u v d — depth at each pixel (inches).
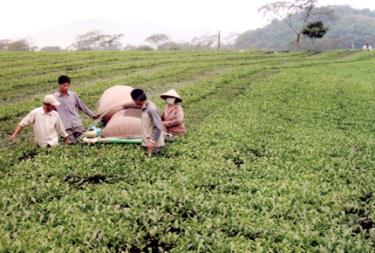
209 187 457.4
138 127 633.0
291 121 840.3
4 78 1386.6
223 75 1494.8
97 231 346.3
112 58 2065.7
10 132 741.9
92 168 509.4
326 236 348.5
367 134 755.4
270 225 364.5
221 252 326.3
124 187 450.9
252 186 455.2
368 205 418.6
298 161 553.6
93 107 966.4
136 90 548.1
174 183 455.5
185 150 578.2
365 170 530.6
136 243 346.0
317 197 428.8
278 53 2930.6
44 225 360.2
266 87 1246.3
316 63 2187.5
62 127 588.7
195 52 2763.3
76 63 1823.3
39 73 1530.5
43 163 513.7
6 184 450.9
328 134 725.9
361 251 331.9
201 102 995.9
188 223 371.2
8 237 333.1
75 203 399.9
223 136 663.8
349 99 1134.4
